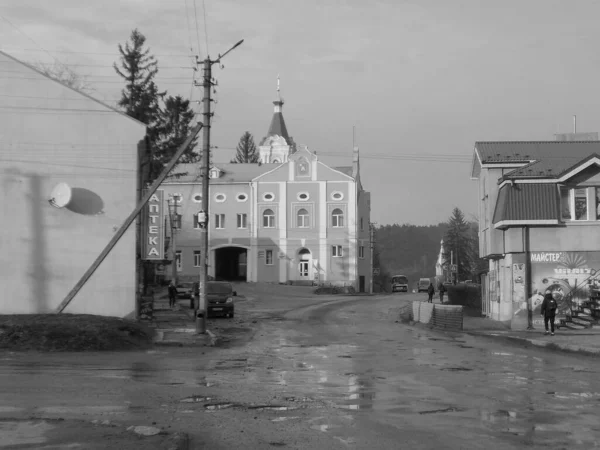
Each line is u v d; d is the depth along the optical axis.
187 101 58.75
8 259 27.25
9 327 23.36
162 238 31.17
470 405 12.21
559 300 33.88
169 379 15.77
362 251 85.19
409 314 43.97
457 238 116.50
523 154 38.62
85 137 28.09
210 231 82.25
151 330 27.92
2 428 9.58
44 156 27.73
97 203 27.97
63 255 27.64
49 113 27.86
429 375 16.67
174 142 58.16
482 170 40.19
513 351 23.53
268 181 82.00
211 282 43.53
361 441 9.42
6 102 27.61
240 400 12.70
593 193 34.19
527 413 11.44
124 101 57.06
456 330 32.81
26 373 16.48
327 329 35.12
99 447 8.52
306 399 12.86
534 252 34.31
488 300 42.31
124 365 19.03
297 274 81.44
